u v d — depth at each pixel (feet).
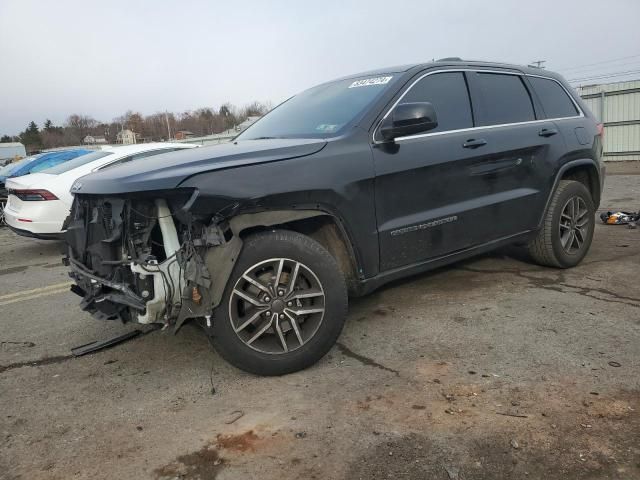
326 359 11.14
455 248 13.26
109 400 10.04
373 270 11.71
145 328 10.71
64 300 17.28
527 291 14.71
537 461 7.52
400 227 11.94
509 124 14.65
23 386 10.90
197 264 9.46
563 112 16.79
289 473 7.59
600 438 7.93
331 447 8.11
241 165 9.90
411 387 9.75
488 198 13.87
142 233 9.73
